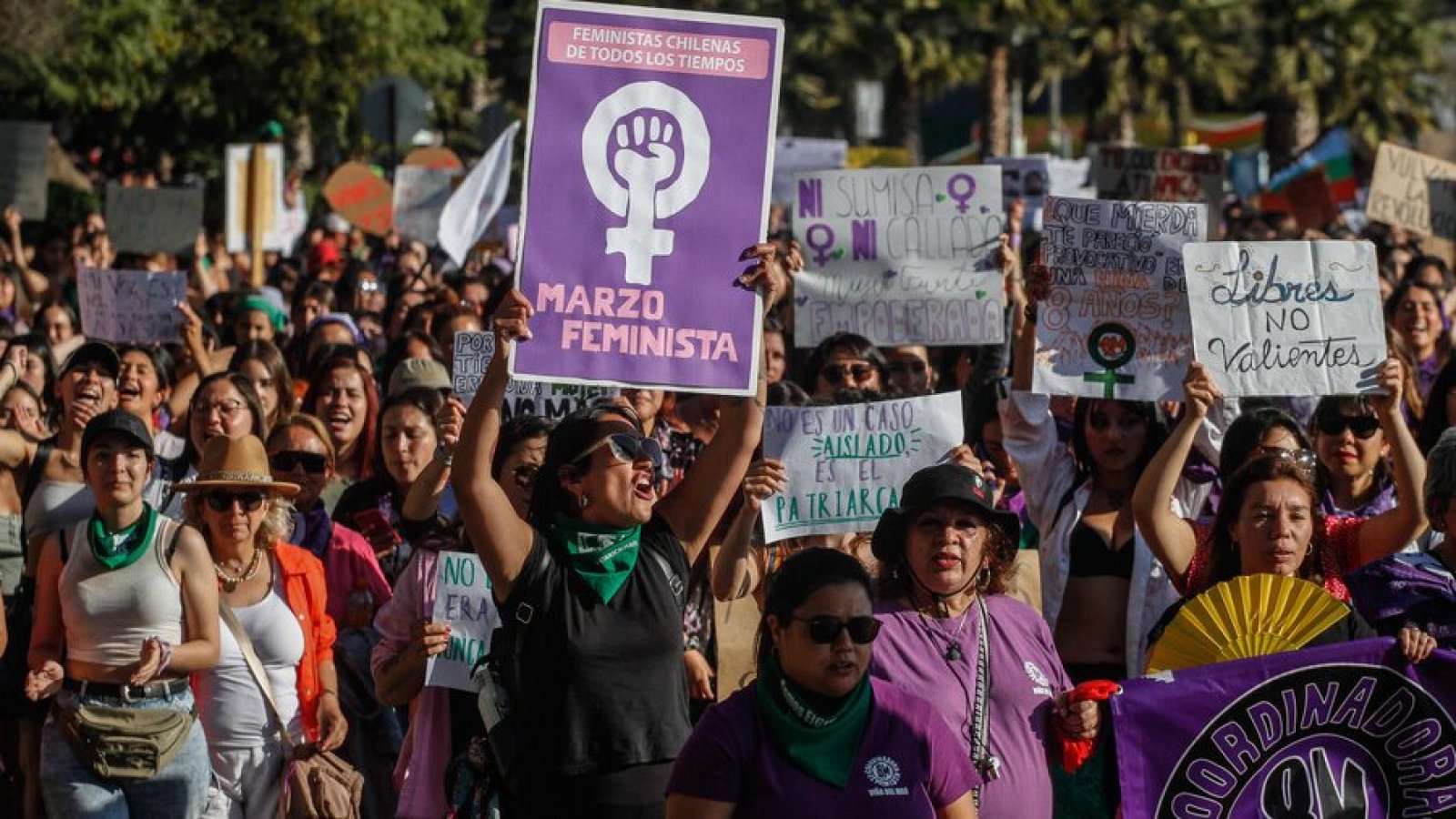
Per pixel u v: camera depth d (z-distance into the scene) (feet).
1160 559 31.89
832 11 217.77
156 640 31.99
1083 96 229.66
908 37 219.20
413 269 89.04
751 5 213.46
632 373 27.30
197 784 33.06
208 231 148.36
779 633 22.70
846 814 22.39
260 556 34.12
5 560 41.16
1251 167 164.25
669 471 39.55
